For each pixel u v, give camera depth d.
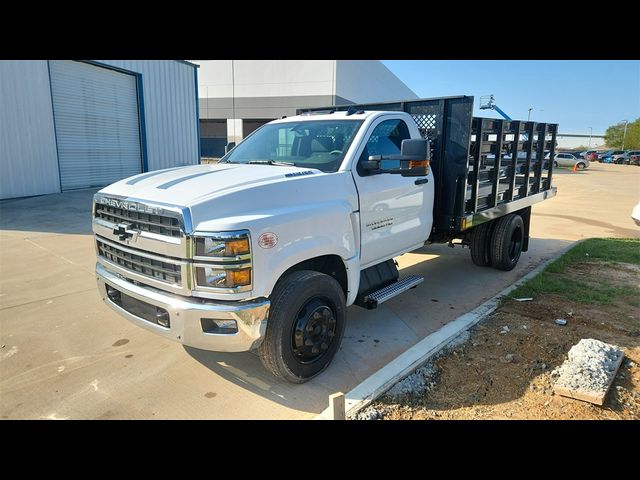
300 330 3.54
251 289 3.20
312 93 37.22
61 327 4.83
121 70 16.36
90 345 4.43
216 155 43.25
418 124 5.70
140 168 17.84
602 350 3.91
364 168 4.27
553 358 4.11
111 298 3.97
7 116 12.75
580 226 11.72
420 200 5.15
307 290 3.53
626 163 60.50
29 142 13.39
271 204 3.46
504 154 6.48
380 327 4.96
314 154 4.46
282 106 38.25
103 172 16.36
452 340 4.45
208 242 3.10
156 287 3.41
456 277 6.87
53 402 3.47
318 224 3.68
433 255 8.25
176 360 4.15
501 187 6.54
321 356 3.82
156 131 18.17
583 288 6.03
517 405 3.39
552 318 5.05
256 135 5.20
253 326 3.22
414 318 5.24
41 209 11.61
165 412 3.36
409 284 4.84
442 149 5.47
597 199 18.52
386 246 4.69
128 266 3.67
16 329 4.77
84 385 3.71
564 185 25.80
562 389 3.49
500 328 4.76
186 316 3.20
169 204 3.24
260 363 4.11
